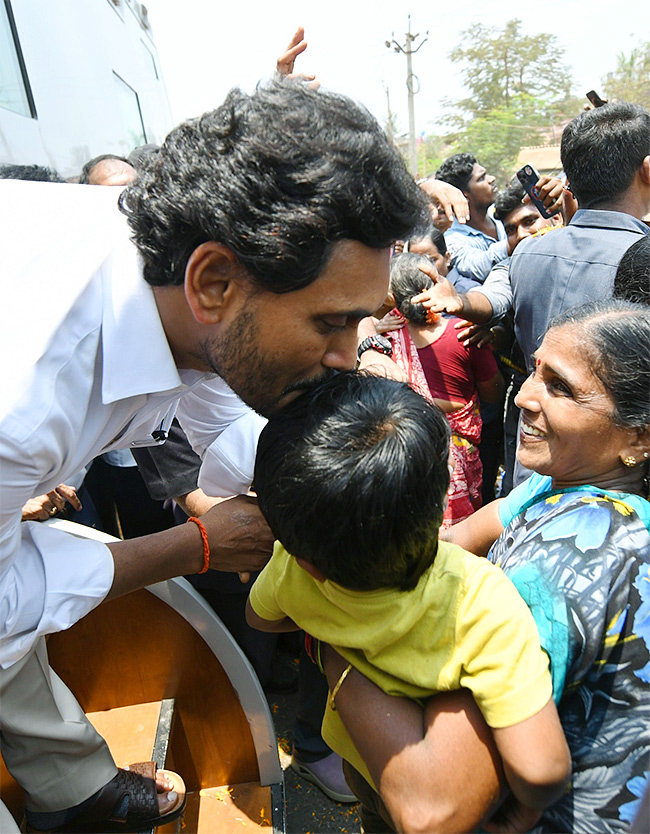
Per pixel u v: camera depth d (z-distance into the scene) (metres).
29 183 1.22
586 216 1.99
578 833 0.89
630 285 1.45
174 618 1.62
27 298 1.01
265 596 1.06
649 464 1.06
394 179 0.87
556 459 1.04
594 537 0.90
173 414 1.43
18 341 0.98
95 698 1.70
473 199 4.34
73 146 2.80
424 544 0.83
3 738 1.33
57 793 1.37
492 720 0.80
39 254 1.05
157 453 1.80
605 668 0.87
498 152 23.36
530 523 1.03
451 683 0.83
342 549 0.81
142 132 4.32
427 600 0.85
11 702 1.27
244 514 1.30
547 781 0.77
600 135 1.92
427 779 0.82
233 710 1.72
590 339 0.98
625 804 0.87
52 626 1.11
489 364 2.56
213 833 1.67
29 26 2.50
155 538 1.26
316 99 0.93
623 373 0.96
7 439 0.92
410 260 2.54
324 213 0.83
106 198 1.22
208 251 0.89
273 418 0.91
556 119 23.22
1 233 1.07
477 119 24.45
